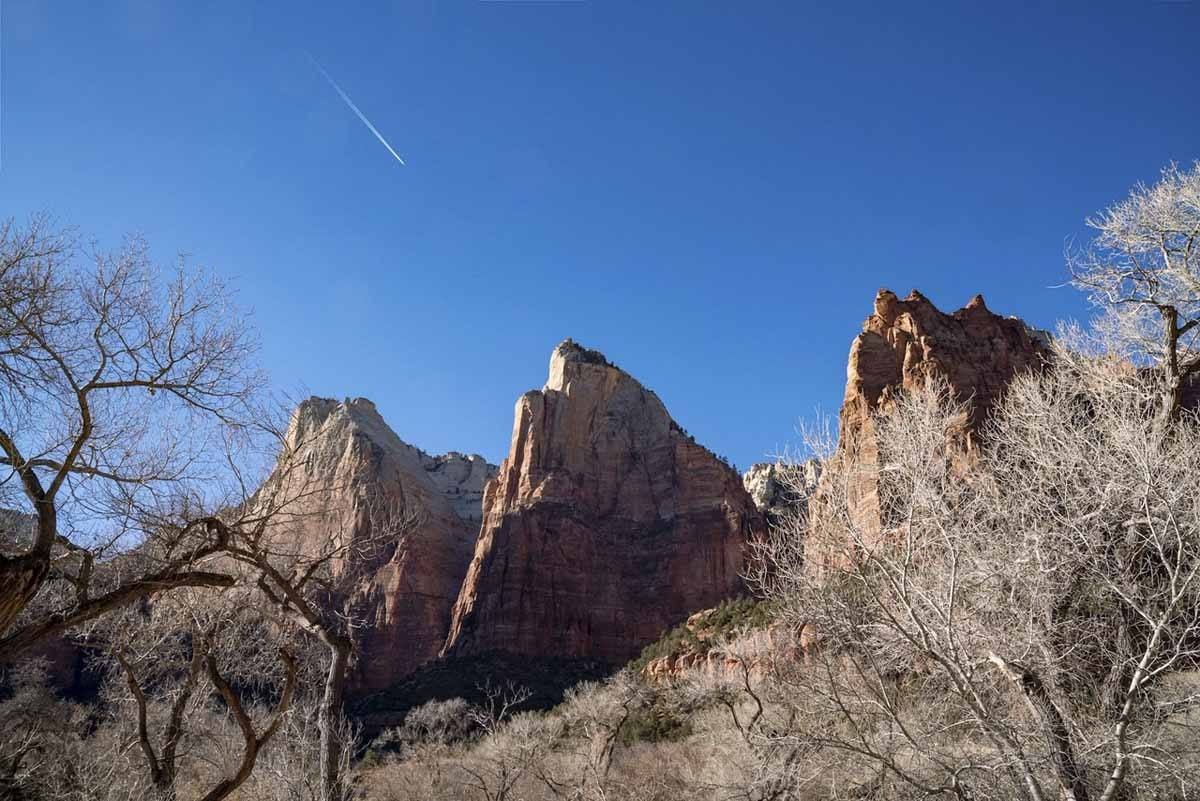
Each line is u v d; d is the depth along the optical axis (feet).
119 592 33.99
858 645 38.29
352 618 44.60
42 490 31.42
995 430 45.78
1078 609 38.42
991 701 35.53
